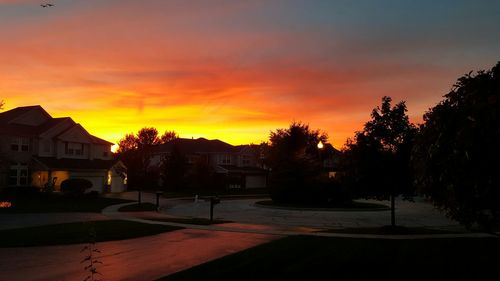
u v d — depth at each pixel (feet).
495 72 18.84
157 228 63.82
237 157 227.20
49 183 135.13
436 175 20.85
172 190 182.39
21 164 141.08
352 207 107.65
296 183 115.85
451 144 19.89
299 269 33.63
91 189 156.56
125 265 38.06
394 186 55.57
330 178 116.98
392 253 39.96
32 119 150.20
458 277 30.99
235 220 79.46
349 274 32.22
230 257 38.52
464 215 20.04
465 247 43.29
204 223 71.20
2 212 92.94
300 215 89.66
